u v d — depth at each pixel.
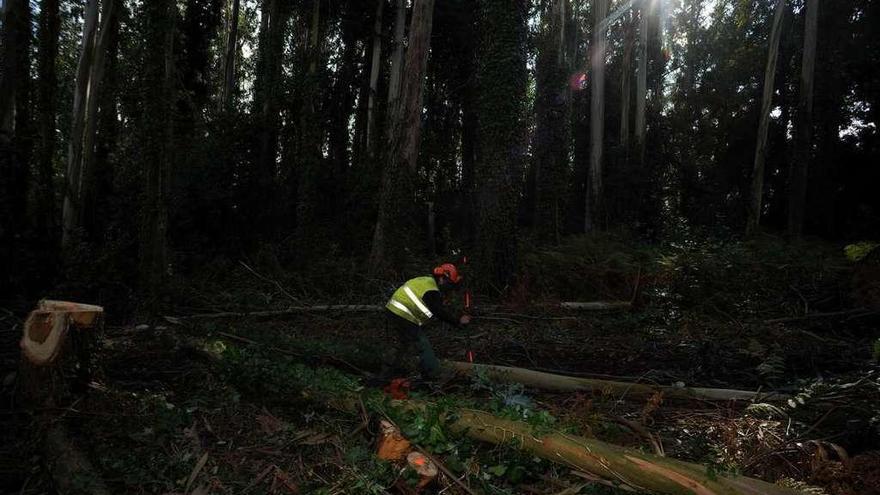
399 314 5.18
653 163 24.16
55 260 10.46
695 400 5.34
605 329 8.80
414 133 14.34
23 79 12.41
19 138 11.31
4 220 10.26
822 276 10.52
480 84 11.39
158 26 10.07
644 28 24.27
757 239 15.26
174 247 14.05
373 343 6.86
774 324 9.05
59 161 17.38
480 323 9.05
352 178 18.25
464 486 3.50
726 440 4.12
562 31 18.67
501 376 5.69
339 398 4.64
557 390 5.60
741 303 9.97
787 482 3.46
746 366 6.91
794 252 12.21
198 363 5.89
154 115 9.98
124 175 13.35
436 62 25.12
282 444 4.07
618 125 28.23
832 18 22.61
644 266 11.27
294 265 14.20
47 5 12.89
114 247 9.99
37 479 3.52
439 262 13.55
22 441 3.90
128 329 7.43
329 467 3.81
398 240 13.67
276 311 9.27
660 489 3.20
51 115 12.72
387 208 13.88
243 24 29.91
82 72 12.08
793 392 5.47
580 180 26.91
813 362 6.82
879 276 8.86
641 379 6.16
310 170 17.88
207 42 22.58
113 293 9.20
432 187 23.14
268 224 17.42
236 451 4.01
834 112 23.14
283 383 4.90
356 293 11.22
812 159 24.08
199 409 4.61
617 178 22.50
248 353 5.38
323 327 8.61
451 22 22.66
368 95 25.48
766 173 26.12
